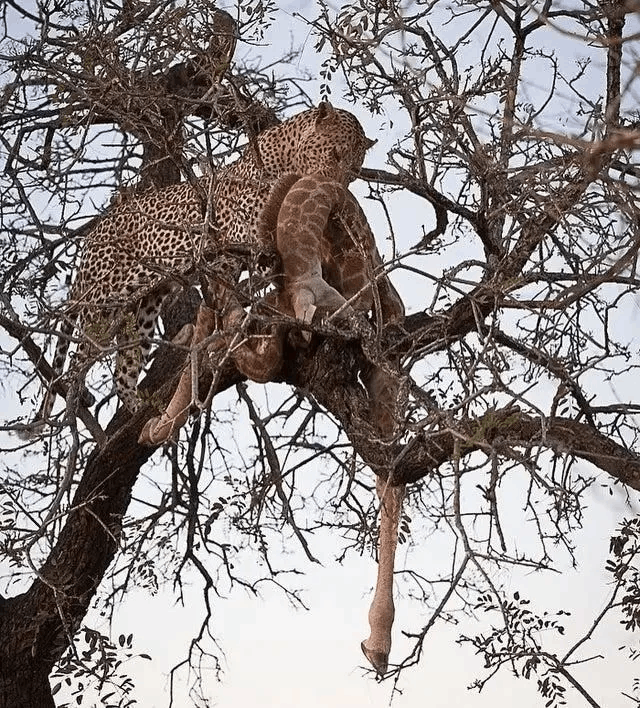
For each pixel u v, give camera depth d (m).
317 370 11.29
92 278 14.59
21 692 15.25
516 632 10.77
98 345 9.04
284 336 11.38
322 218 10.60
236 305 10.30
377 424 11.11
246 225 13.22
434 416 8.41
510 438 9.15
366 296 10.88
